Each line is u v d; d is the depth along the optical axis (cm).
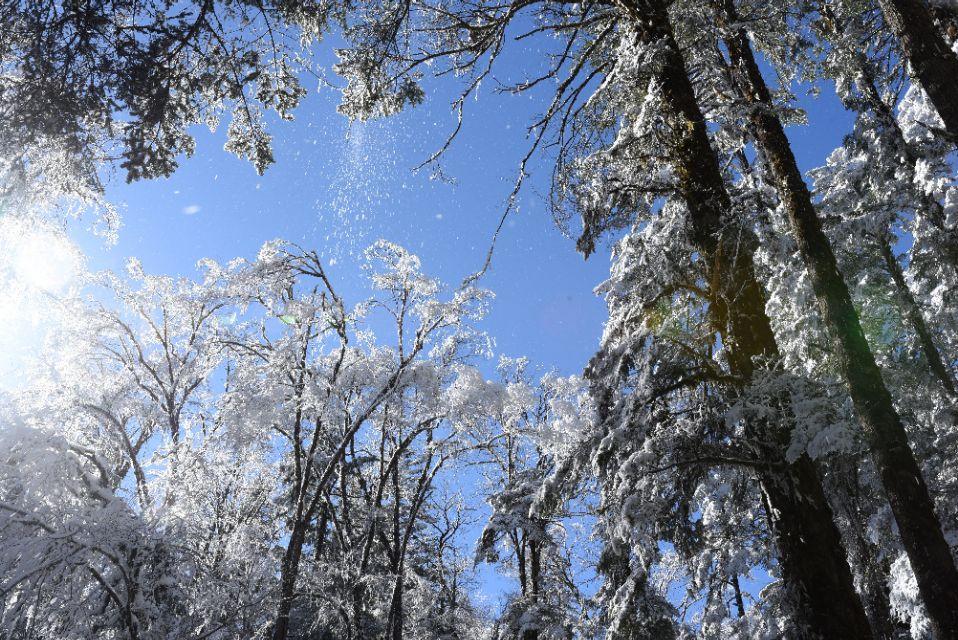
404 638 2291
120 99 513
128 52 504
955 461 1228
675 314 780
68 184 534
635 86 842
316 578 1786
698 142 810
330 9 744
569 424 1371
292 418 1972
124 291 2017
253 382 1906
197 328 2088
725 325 759
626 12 841
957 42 885
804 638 643
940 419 1284
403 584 1984
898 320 1340
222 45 570
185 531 1481
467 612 2497
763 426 700
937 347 1413
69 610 1207
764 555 1315
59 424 1576
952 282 1326
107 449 1898
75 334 1888
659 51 740
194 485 1786
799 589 654
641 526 732
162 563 1381
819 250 846
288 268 1930
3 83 493
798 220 873
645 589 1245
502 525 2008
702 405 783
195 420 2041
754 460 696
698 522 783
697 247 786
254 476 2045
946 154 1270
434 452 2097
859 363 776
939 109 783
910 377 1266
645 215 936
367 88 922
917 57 803
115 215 570
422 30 955
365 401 1905
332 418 1956
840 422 622
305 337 1942
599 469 762
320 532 2397
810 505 666
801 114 738
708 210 783
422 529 2725
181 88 589
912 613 1141
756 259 1101
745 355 739
